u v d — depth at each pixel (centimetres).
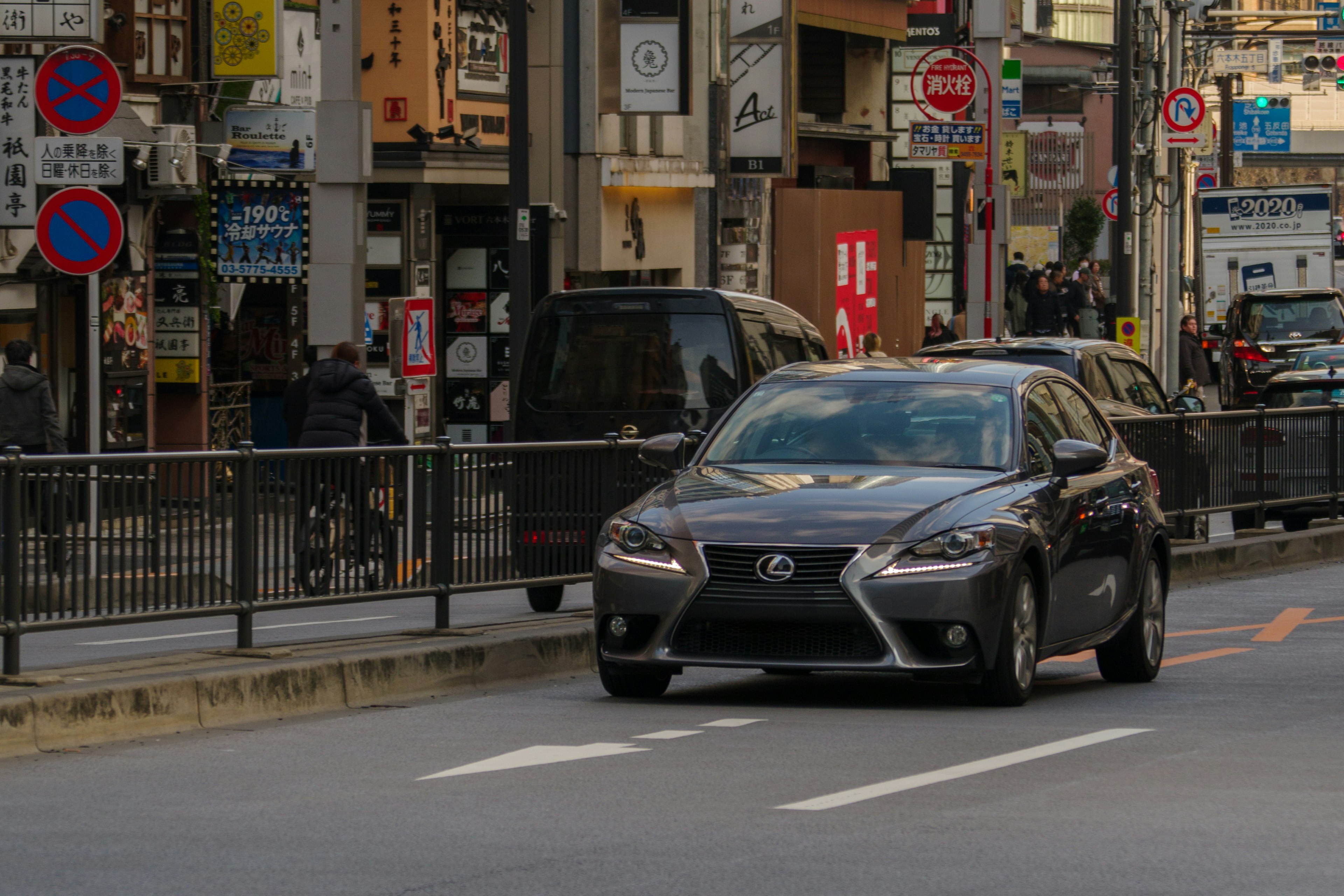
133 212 6650
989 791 2247
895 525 2827
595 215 8950
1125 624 3316
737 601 2812
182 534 3033
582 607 4591
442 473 3531
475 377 8456
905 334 12738
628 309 4753
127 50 6556
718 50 10281
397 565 3444
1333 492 6097
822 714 2919
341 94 5222
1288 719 2873
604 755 2512
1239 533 5869
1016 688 2928
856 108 12706
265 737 2739
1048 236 17938
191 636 3969
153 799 2247
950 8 14062
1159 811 2127
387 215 7862
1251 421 5772
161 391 6956
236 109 7000
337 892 1778
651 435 4706
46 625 2819
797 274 11250
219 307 7181
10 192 5822
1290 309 11250
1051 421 3272
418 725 2850
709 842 1977
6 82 5791
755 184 10825
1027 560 2966
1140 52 11819
